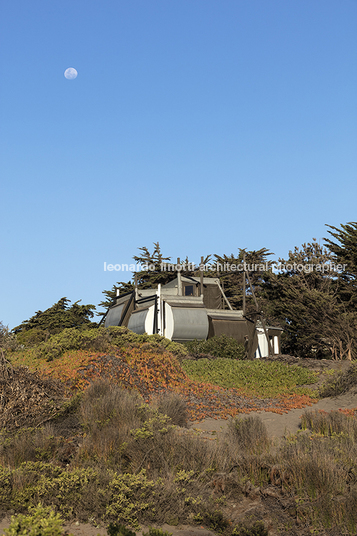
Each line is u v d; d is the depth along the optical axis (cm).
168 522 688
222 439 984
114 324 3588
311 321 3550
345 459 815
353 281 3662
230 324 3297
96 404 1101
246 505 747
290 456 827
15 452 841
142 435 865
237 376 2178
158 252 5419
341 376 1752
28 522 539
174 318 3138
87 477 725
